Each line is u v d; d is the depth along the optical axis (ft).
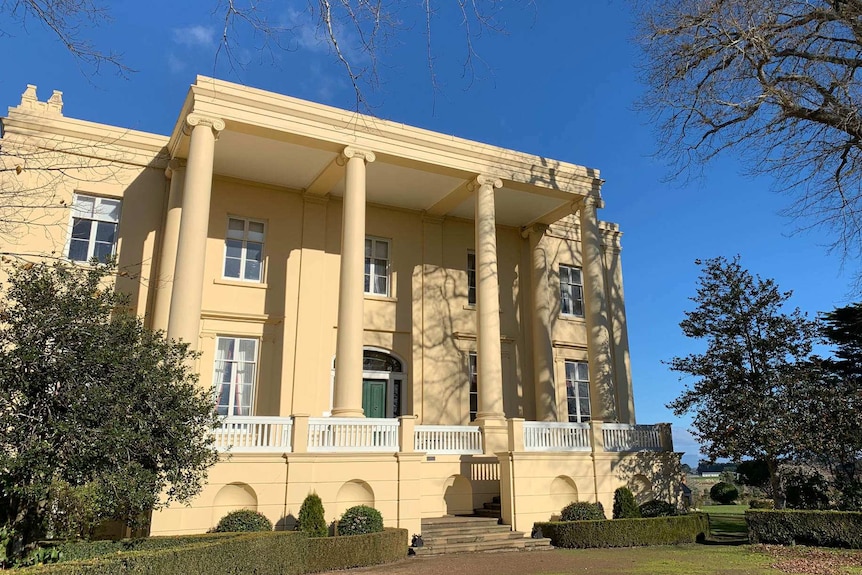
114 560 25.58
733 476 131.44
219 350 60.75
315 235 65.98
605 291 82.69
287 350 62.08
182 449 31.63
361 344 54.13
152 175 60.59
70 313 30.01
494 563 40.93
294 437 45.37
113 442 28.22
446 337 70.79
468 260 75.51
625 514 53.21
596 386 64.54
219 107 52.95
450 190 68.49
